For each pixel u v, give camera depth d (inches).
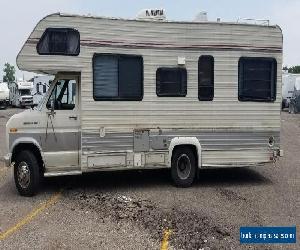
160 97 367.6
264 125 389.7
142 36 362.3
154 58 365.7
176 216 290.7
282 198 339.9
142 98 363.9
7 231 261.9
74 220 283.1
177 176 374.9
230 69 380.5
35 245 239.1
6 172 441.7
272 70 389.7
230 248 236.7
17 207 313.6
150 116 366.3
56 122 349.1
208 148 378.3
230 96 381.4
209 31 374.9
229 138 382.3
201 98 375.6
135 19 359.9
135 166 364.5
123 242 243.9
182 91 371.6
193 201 328.8
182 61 369.4
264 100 388.5
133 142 363.3
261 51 386.6
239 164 385.1
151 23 363.9
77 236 253.1
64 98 355.9
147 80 364.5
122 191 360.8
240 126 384.5
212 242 244.7
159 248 235.5
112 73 356.8
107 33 354.6
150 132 366.3
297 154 562.9
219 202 326.3
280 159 525.7
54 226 271.1
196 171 384.2
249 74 384.5
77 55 348.5
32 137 344.8
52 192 358.3
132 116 362.3
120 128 359.9
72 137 352.8
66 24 345.4
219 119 379.9
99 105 354.6
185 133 373.7
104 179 407.8
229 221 280.5
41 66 342.3
